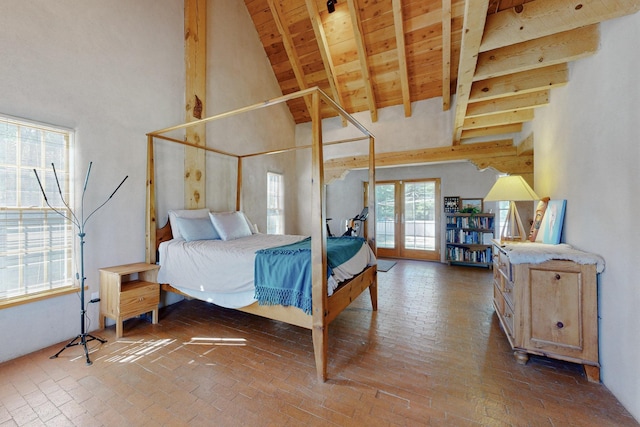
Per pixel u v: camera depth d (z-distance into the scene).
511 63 2.25
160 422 1.57
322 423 1.56
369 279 3.11
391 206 7.02
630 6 1.55
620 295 1.68
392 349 2.38
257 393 1.82
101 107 2.81
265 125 5.20
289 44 4.65
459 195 6.27
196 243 3.05
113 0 2.91
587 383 1.88
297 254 2.26
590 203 2.02
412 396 1.78
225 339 2.60
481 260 5.82
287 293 2.15
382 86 4.90
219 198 4.21
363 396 1.78
